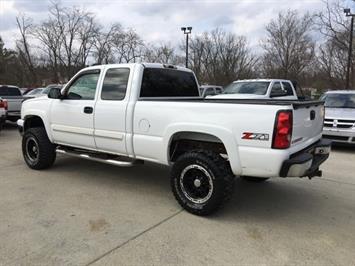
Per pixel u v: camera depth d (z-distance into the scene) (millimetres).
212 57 41438
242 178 5855
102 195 4934
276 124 3639
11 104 12266
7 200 4637
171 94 5422
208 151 4160
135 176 5938
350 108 9398
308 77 37156
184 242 3553
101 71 5199
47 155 6086
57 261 3145
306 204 4723
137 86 4801
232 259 3242
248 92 10695
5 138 10273
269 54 40938
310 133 4438
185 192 4316
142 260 3189
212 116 4016
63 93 5676
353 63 25141
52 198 4758
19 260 3148
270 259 3254
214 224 4008
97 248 3391
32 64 43156
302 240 3645
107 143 5074
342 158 7801
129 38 44625
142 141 4625
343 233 3824
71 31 48531
